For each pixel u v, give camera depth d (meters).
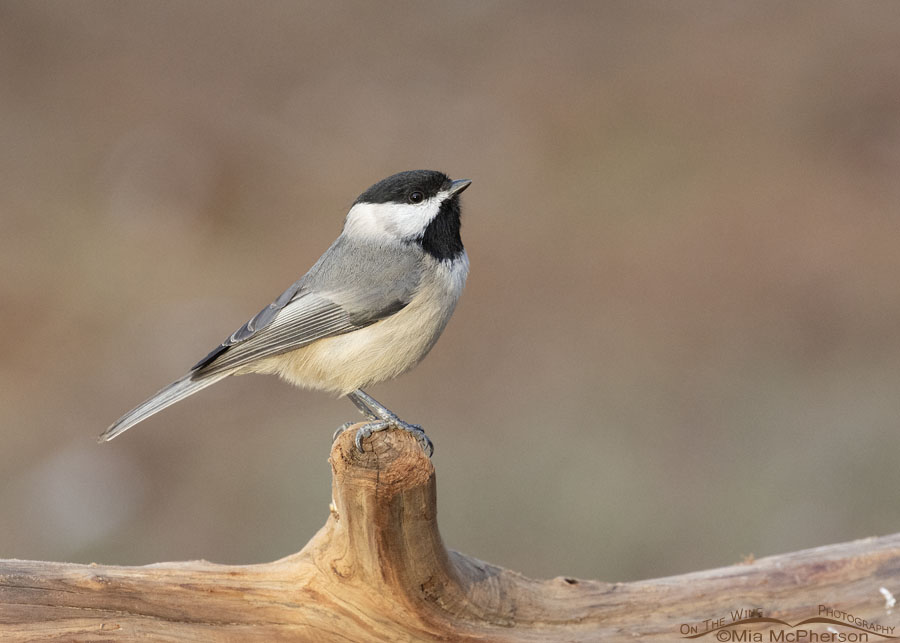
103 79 20.59
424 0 23.59
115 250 16.67
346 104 20.23
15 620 4.91
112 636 5.02
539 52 21.38
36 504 11.57
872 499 10.20
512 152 18.59
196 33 22.17
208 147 18.98
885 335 12.73
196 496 11.67
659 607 5.62
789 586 5.68
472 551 10.09
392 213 6.62
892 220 15.16
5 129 19.20
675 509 10.36
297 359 6.63
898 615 5.59
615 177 17.50
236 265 16.28
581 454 11.19
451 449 11.52
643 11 22.52
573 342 13.67
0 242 16.62
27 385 13.82
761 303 13.91
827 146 17.41
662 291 14.49
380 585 5.15
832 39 20.06
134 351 14.25
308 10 23.27
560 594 5.56
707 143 18.03
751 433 11.26
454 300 6.70
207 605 5.17
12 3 21.52
